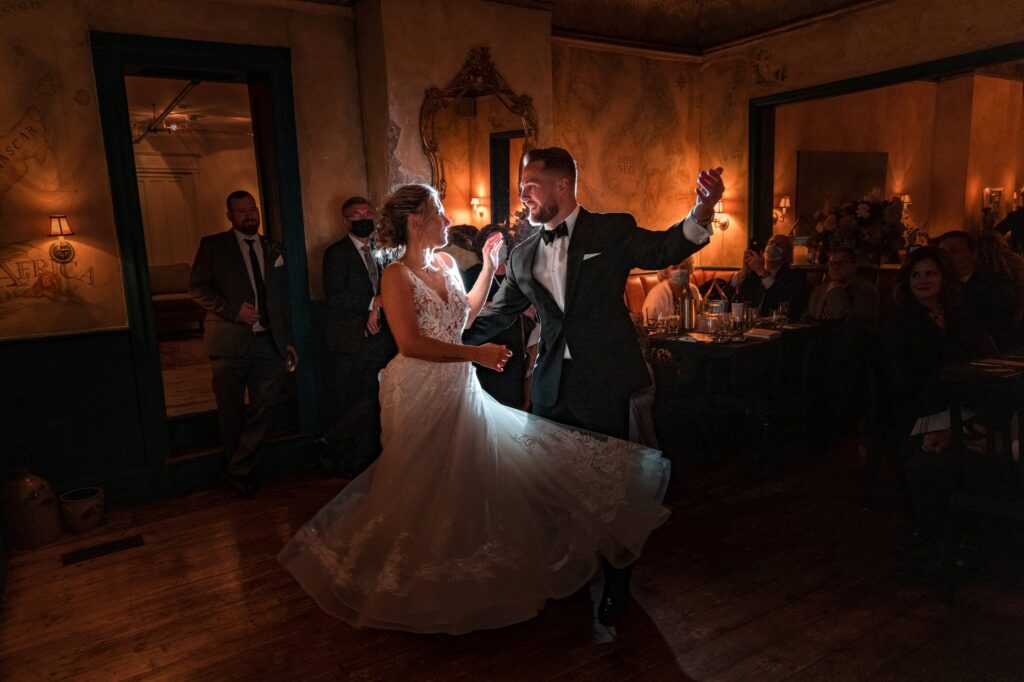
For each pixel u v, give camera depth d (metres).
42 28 3.63
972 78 9.28
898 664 2.34
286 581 3.12
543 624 2.69
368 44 4.52
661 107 6.45
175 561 3.34
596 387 2.50
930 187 9.95
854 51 5.38
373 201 4.77
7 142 3.60
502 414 2.70
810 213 9.03
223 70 4.23
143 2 3.91
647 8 6.19
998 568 3.00
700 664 2.39
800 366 4.82
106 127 3.85
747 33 6.16
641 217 6.50
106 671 2.47
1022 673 2.27
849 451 4.55
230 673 2.44
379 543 2.50
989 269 3.76
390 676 2.39
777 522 3.51
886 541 3.26
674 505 3.76
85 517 3.71
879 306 5.18
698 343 4.25
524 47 5.00
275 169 4.51
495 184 4.98
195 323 9.56
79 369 3.90
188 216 11.23
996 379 2.52
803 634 2.54
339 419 4.38
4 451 3.74
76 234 3.82
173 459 4.25
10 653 2.60
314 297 4.67
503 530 2.46
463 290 2.81
